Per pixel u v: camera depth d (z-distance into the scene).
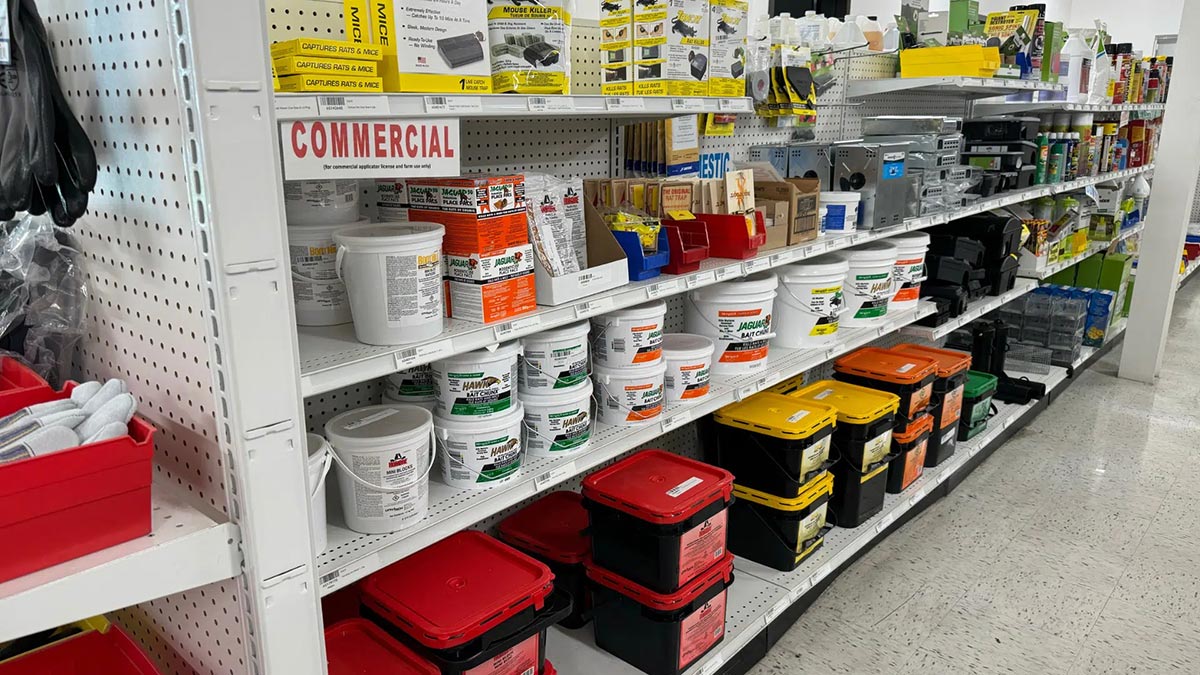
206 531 1.04
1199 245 7.28
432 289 1.45
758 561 2.66
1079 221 5.05
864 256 2.96
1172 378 5.20
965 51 3.32
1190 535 3.20
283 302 1.05
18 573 0.89
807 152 2.95
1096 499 3.51
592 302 1.78
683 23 1.81
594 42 2.35
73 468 0.91
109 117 1.12
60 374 1.32
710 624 2.18
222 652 1.23
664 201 2.21
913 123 3.38
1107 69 5.04
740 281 2.45
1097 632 2.57
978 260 3.78
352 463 1.47
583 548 2.23
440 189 1.56
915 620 2.64
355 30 1.30
